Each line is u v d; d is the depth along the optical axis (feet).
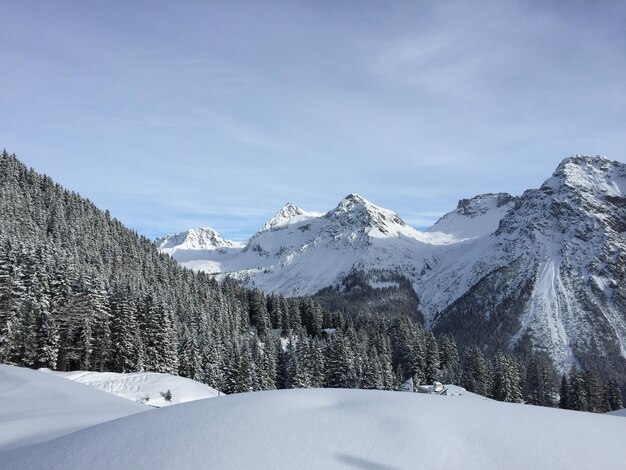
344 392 32.45
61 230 326.85
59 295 187.73
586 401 265.54
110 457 22.54
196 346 216.54
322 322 423.23
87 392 53.31
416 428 24.63
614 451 22.77
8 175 369.50
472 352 301.43
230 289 415.85
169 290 314.14
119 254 344.08
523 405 30.17
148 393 152.05
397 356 336.08
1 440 30.86
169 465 21.18
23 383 55.36
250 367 209.87
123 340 190.49
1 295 169.17
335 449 22.41
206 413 27.48
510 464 21.24
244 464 20.99
